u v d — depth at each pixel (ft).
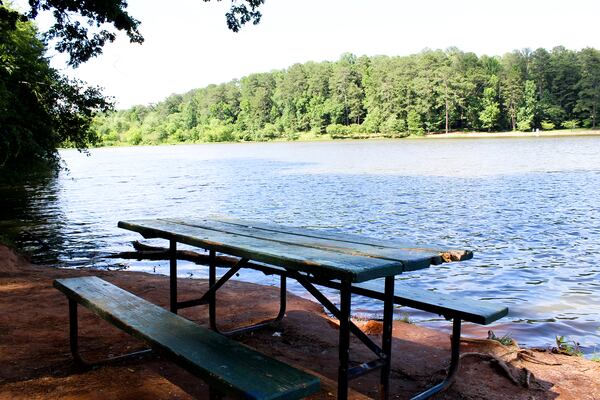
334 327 14.83
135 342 12.71
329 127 350.02
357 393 9.55
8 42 47.57
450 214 52.49
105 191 84.94
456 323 10.16
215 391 7.61
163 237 11.94
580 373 11.41
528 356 12.49
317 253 8.55
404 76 317.22
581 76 289.12
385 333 8.88
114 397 9.50
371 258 8.05
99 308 9.79
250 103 405.80
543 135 281.13
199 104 439.63
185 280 21.93
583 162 124.06
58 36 39.04
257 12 38.50
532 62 302.04
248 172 121.29
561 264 30.89
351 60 432.25
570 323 19.43
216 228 12.23
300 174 111.14
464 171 107.65
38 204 68.13
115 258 34.37
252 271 29.09
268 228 12.28
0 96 45.27
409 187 80.02
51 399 9.35
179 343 7.91
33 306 16.34
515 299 23.41
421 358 12.19
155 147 367.86
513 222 47.03
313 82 369.50
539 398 9.92
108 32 39.78
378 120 330.95
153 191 83.66
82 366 10.96
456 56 312.71
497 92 307.37
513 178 90.63
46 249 37.76
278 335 13.88
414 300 10.50
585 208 55.11
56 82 53.52
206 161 179.32
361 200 65.57
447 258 8.57
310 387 6.40
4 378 10.27
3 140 46.14
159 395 9.63
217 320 15.15
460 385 10.44
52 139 54.54
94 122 62.64
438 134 316.60
